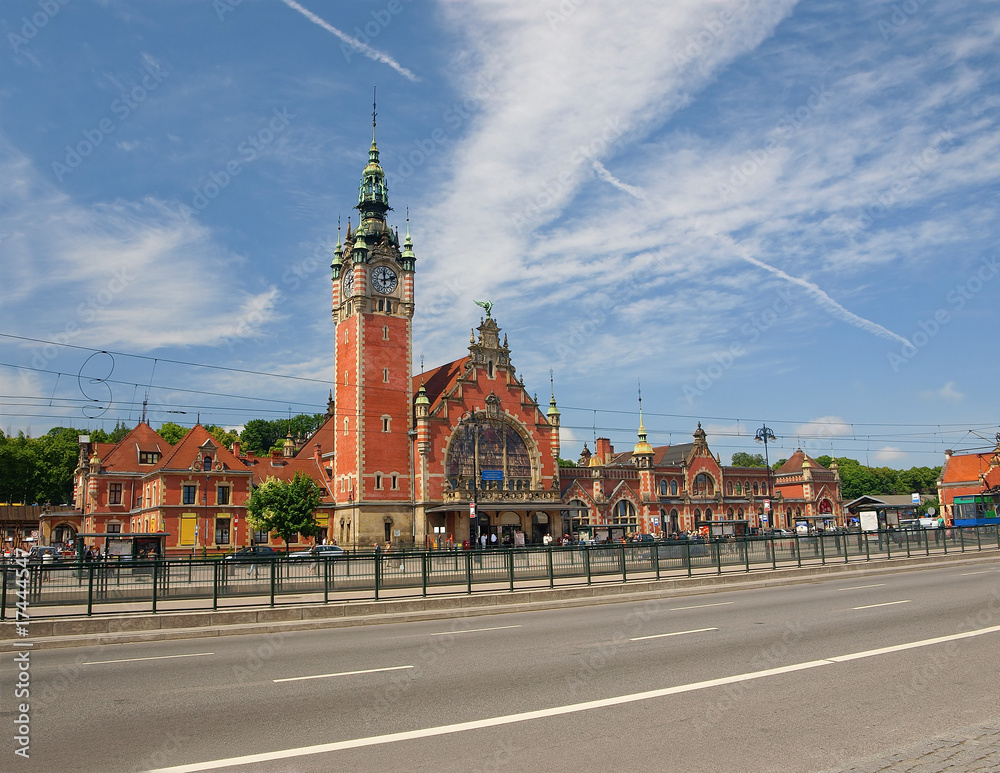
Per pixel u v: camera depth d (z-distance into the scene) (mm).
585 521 91125
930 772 8812
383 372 84500
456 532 81375
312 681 14891
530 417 89625
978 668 14086
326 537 85188
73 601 26359
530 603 29062
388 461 82562
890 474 183625
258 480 86438
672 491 99375
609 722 11227
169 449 89000
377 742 10523
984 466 100125
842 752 9641
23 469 111875
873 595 27438
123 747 10555
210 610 25953
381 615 26406
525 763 9508
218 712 12477
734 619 22125
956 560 44531
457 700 12875
